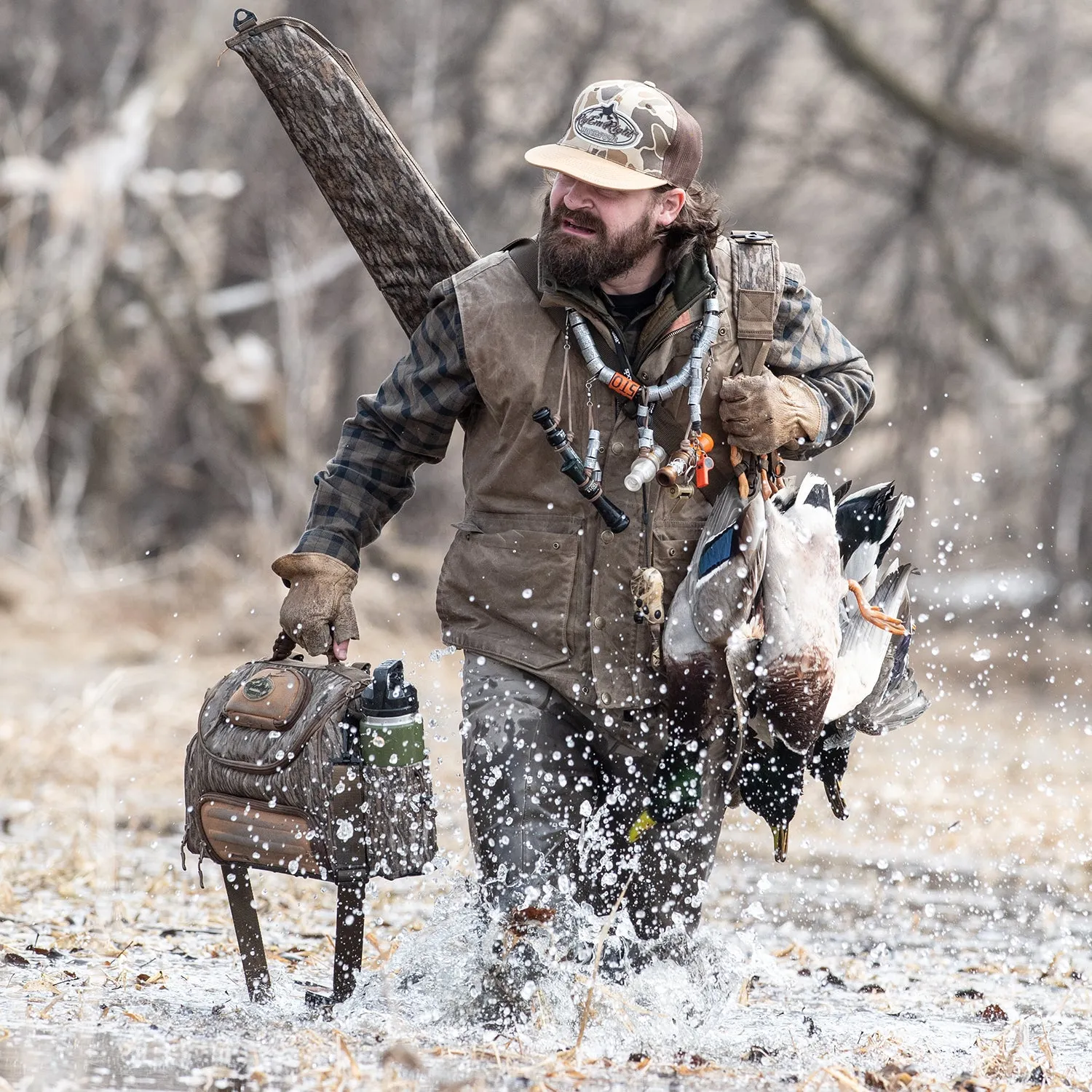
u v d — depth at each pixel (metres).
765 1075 15.23
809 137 94.62
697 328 16.50
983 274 92.38
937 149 91.81
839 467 95.38
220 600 73.81
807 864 32.19
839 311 95.38
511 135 100.12
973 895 29.39
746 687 16.34
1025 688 72.75
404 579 81.88
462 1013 16.33
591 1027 16.08
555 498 16.69
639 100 16.16
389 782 15.71
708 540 16.69
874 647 17.56
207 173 87.38
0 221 84.75
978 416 92.00
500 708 16.61
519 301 16.58
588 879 17.25
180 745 41.03
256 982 16.91
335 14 97.25
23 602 71.19
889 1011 19.03
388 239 19.48
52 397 86.62
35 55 91.69
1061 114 95.75
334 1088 13.73
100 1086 13.62
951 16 93.31
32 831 29.23
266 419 87.19
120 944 20.34
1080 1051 17.22
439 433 17.22
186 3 92.75
